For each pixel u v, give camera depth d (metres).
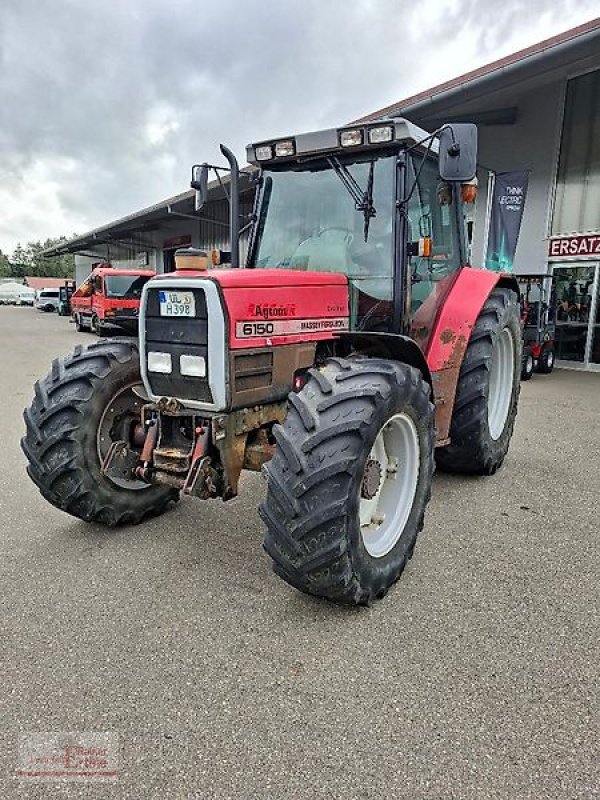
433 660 2.27
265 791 1.70
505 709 2.01
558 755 1.82
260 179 3.70
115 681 2.16
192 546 3.26
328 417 2.44
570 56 8.38
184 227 20.19
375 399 2.49
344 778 1.74
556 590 2.79
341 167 3.42
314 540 2.36
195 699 2.07
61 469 3.15
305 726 1.94
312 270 3.49
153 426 3.04
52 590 2.79
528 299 10.05
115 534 3.42
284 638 2.41
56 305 38.88
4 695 2.09
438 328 3.72
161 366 2.89
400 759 1.81
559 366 10.96
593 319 10.45
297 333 3.05
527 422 6.21
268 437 3.08
